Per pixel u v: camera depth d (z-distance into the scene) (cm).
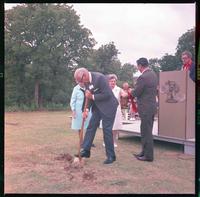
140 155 429
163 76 479
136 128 568
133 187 337
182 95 473
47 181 343
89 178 353
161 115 496
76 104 427
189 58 420
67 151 405
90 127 421
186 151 459
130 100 492
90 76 419
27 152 386
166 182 345
